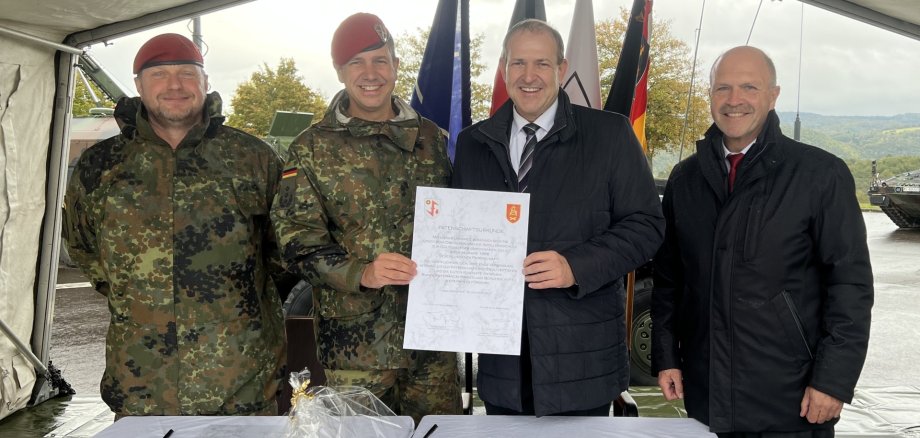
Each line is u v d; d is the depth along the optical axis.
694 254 1.96
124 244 2.17
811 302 1.83
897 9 3.39
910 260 11.36
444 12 3.38
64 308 7.29
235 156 2.26
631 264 1.82
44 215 3.89
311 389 1.49
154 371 2.16
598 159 1.88
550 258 1.67
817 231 1.81
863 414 3.89
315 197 2.03
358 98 2.05
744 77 1.84
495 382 1.87
